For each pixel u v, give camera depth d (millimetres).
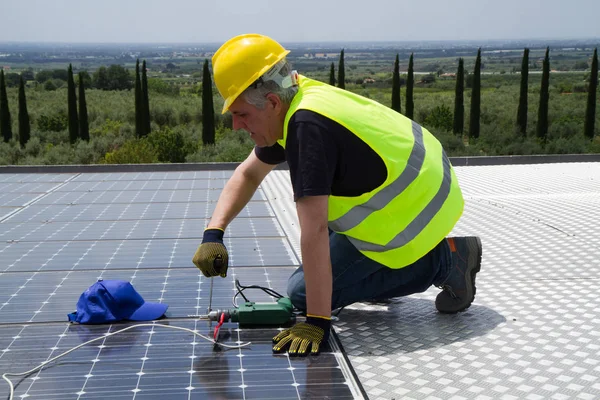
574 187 7578
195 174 8703
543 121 25312
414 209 3244
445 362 2932
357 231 3217
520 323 3404
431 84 101188
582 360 2930
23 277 4145
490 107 45094
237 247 4875
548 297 3799
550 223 5621
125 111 44219
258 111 3104
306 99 3062
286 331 3113
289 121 3016
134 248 4855
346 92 3270
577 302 3703
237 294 3697
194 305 3646
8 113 27734
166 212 6195
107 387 2662
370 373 2826
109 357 2967
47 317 3457
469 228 5496
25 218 5957
